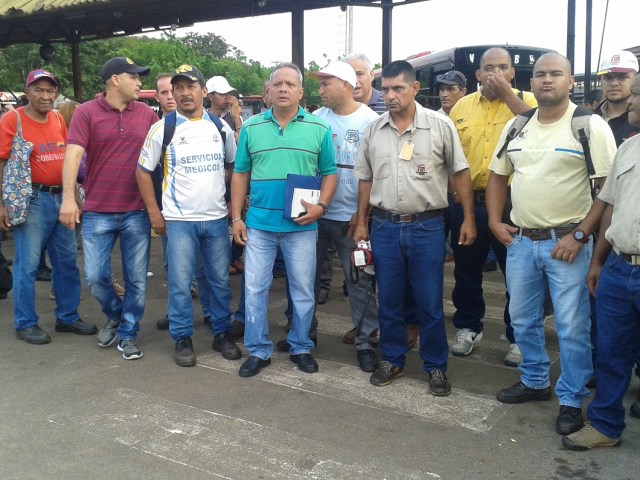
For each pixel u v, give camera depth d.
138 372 4.19
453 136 3.71
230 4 9.48
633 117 3.11
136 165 4.37
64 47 23.73
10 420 3.49
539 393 3.70
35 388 3.93
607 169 3.16
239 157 4.14
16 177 4.50
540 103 3.28
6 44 12.60
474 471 2.96
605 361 3.09
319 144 4.00
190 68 4.17
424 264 3.76
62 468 3.00
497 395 3.73
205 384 3.98
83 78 24.62
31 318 4.76
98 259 4.43
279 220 4.02
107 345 4.66
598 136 3.18
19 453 3.14
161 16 10.71
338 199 4.31
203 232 4.28
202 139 4.21
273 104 3.96
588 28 7.32
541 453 3.13
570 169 3.26
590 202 3.34
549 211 3.32
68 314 4.95
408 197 3.70
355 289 4.25
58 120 4.84
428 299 3.78
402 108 3.62
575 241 3.20
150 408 3.63
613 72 4.21
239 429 3.38
